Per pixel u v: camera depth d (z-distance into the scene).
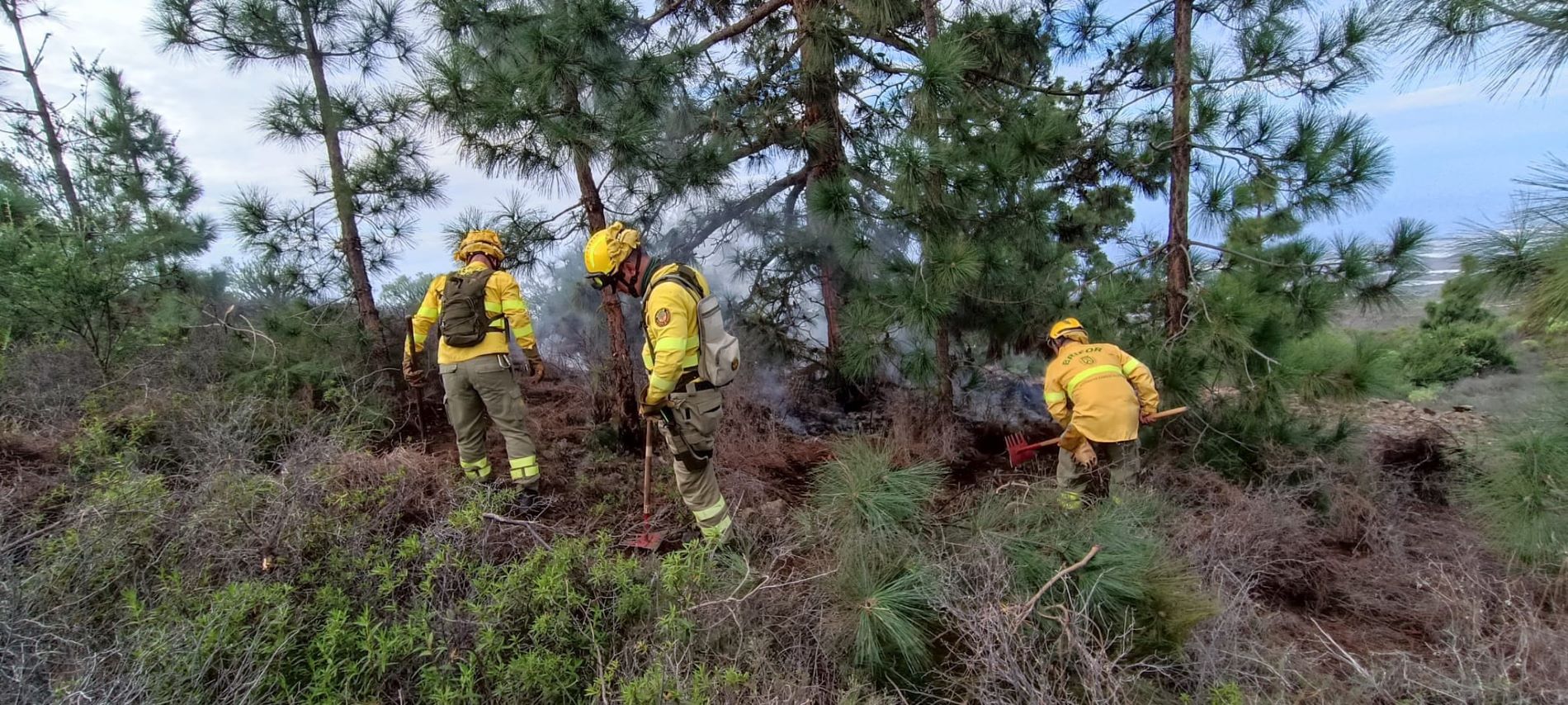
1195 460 4.40
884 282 4.66
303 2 4.63
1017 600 2.34
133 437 3.52
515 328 3.69
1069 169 5.60
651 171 4.47
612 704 2.06
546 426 5.08
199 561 2.46
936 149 4.04
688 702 1.94
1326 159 3.96
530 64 3.71
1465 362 8.85
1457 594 2.95
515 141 4.06
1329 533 3.99
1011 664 2.09
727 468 4.40
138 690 1.84
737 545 3.26
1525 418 3.27
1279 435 4.37
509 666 2.09
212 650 1.97
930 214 4.46
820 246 5.82
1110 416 3.73
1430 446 5.01
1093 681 2.06
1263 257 4.62
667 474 4.20
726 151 4.97
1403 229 4.21
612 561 2.68
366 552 2.61
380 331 5.10
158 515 2.57
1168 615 2.37
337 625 2.07
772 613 2.51
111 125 7.81
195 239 6.13
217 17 4.59
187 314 5.02
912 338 4.80
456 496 3.24
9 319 4.07
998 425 5.86
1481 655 2.38
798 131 5.29
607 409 4.93
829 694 2.24
